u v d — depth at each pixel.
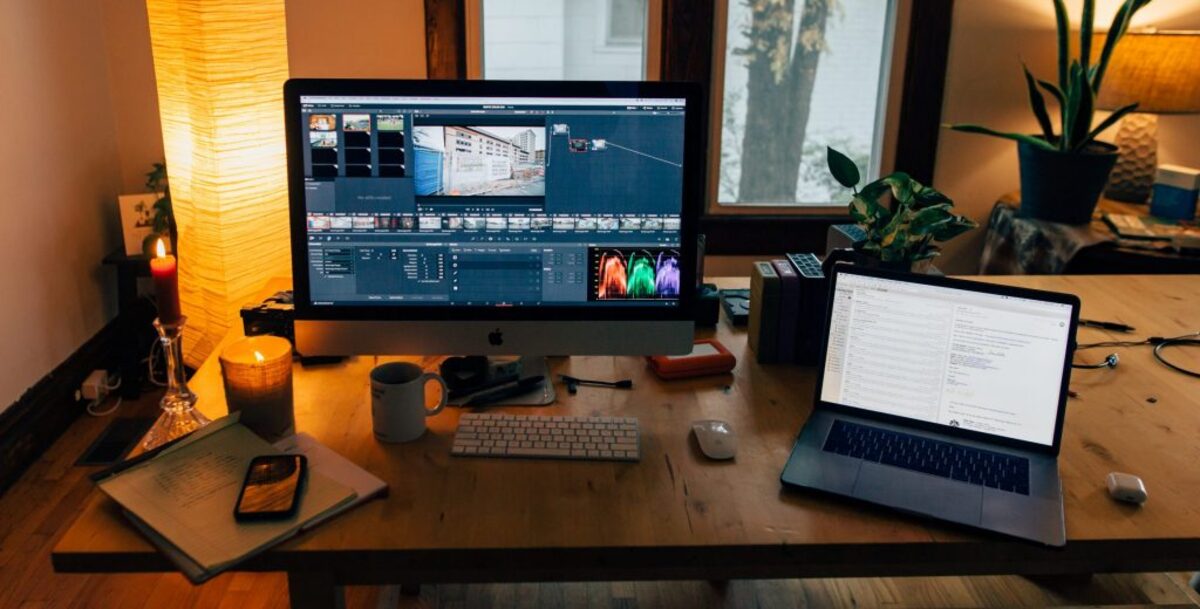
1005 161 3.49
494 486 1.35
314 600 1.27
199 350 2.31
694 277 1.57
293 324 1.71
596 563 1.22
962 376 1.46
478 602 2.25
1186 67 2.95
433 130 1.50
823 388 1.54
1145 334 1.96
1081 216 3.05
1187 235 2.85
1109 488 1.34
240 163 2.13
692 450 1.46
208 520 1.21
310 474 1.32
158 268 1.46
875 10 3.38
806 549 1.23
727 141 3.51
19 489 2.60
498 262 1.56
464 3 3.21
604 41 3.37
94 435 2.91
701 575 1.26
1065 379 1.41
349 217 1.53
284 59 2.17
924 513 1.27
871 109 3.50
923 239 1.69
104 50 3.21
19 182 2.66
